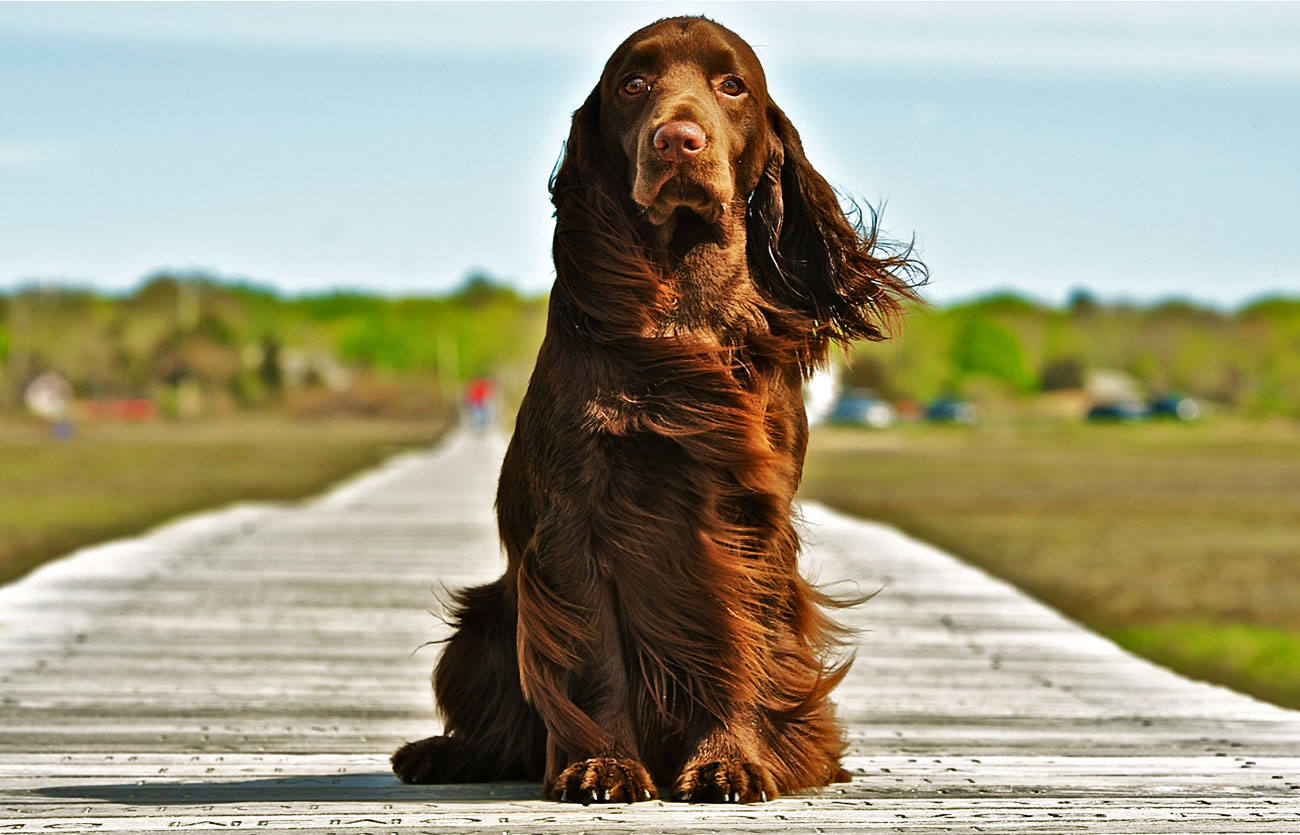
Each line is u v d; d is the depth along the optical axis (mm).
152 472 26859
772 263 3445
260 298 126250
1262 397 104875
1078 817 3021
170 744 4242
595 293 3227
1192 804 3189
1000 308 127312
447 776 3637
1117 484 25562
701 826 2896
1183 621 10445
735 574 3160
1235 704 5031
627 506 3129
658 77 3299
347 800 3264
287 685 5332
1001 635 6668
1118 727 4574
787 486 3291
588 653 3205
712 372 3170
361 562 9430
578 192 3324
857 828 2895
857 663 5914
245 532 11297
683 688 3227
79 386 88750
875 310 3564
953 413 78250
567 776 3156
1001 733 4477
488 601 3693
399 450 38000
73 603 7316
